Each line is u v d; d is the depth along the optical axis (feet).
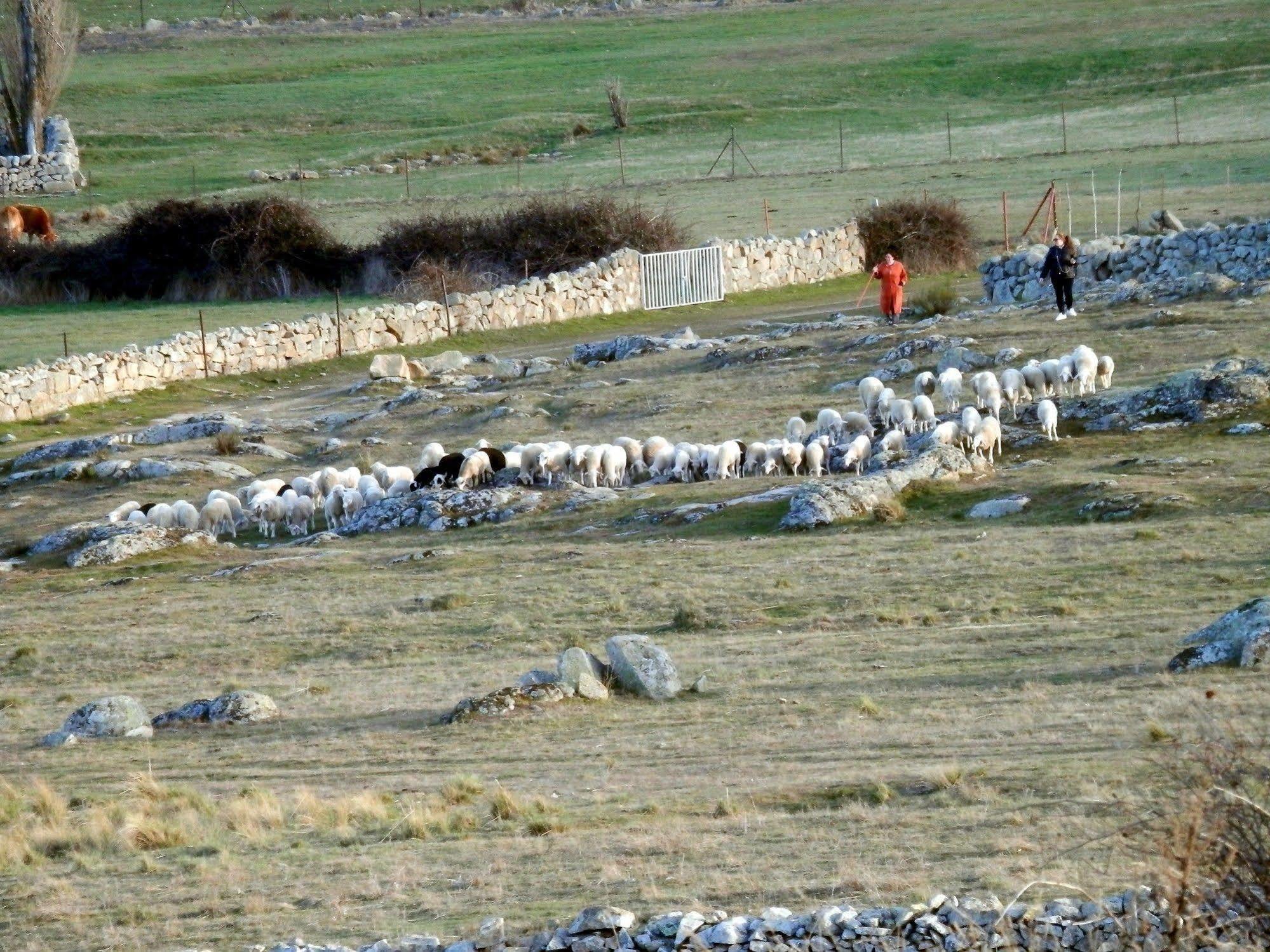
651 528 402.31
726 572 343.05
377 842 188.14
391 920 155.22
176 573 419.74
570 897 155.74
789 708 239.71
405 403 624.18
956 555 332.80
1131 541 323.78
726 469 450.71
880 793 183.62
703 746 222.28
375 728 253.65
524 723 244.22
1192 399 430.20
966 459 409.28
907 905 137.69
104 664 327.26
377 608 349.00
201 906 167.02
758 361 618.85
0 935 165.07
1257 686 210.38
